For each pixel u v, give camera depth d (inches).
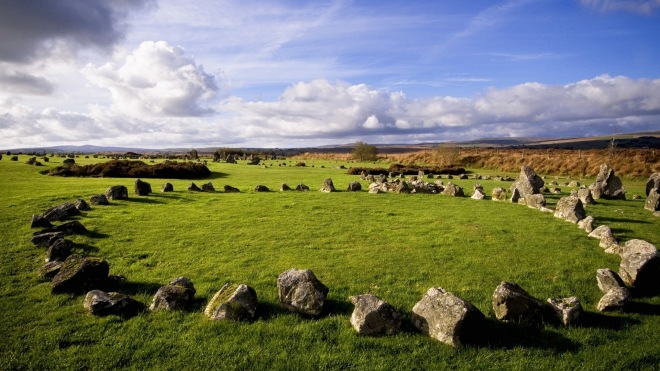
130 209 949.8
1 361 319.6
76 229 704.4
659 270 469.7
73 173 1761.8
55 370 310.3
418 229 802.8
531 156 3117.6
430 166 3230.8
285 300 409.1
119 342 348.8
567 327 380.2
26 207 908.6
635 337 364.5
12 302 430.0
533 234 764.0
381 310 368.2
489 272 545.6
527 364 319.6
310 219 892.0
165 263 576.1
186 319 390.0
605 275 471.8
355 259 599.8
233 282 498.3
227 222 847.1
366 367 313.7
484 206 1104.8
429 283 502.3
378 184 1467.8
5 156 2869.1
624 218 941.8
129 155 4183.1
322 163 3875.5
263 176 2073.1
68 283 455.2
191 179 1845.5
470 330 346.9
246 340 351.3
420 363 319.9
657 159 2454.5
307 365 315.6
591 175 2488.9
